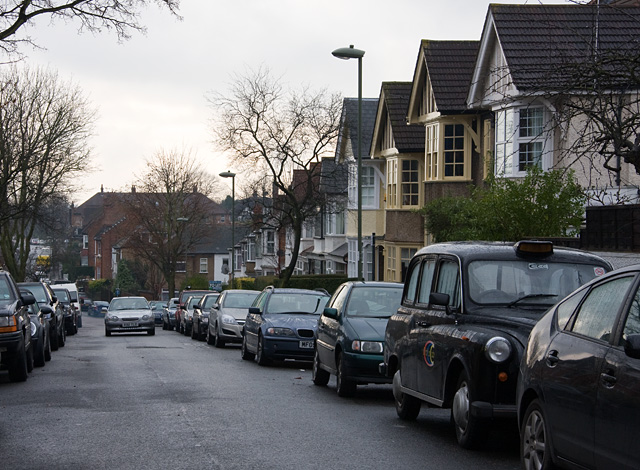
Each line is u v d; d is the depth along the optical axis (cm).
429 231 2800
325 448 860
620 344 566
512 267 924
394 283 1466
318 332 1499
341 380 1305
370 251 4441
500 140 2620
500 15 2559
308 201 4141
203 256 10894
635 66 1344
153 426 984
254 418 1054
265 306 1945
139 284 9788
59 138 4503
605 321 600
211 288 6800
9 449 849
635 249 1549
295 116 3931
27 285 2498
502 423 821
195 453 825
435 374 916
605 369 566
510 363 791
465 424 834
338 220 5388
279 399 1255
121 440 895
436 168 3250
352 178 4462
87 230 13162
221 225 12019
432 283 1000
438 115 3206
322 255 5556
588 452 579
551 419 636
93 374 1638
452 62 3259
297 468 760
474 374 808
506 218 1816
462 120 3173
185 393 1309
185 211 7644
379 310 1395
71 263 12281
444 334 898
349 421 1050
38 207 4731
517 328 820
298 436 928
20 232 5975
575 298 666
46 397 1263
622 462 536
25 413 1093
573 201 1864
